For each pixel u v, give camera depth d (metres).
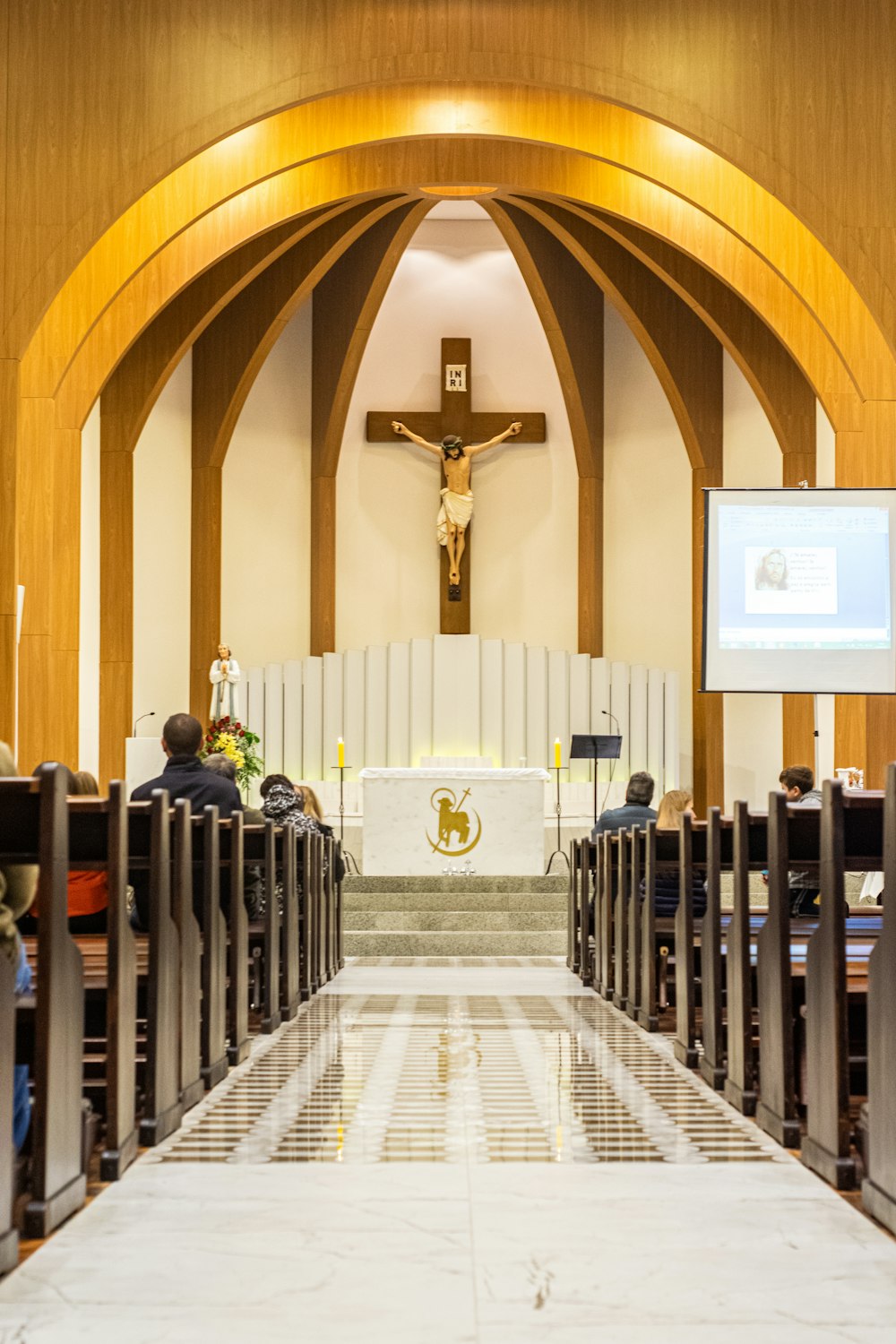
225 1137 4.44
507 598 18.81
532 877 13.52
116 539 16.19
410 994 8.91
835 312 12.42
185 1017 4.86
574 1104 5.02
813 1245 3.29
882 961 3.49
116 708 16.17
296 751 17.62
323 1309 2.86
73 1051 3.62
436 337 18.86
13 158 9.84
